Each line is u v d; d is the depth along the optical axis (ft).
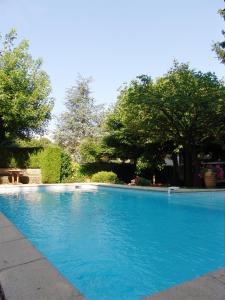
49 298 11.10
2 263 14.78
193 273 18.88
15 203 48.34
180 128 62.69
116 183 72.54
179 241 26.07
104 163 81.87
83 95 149.28
